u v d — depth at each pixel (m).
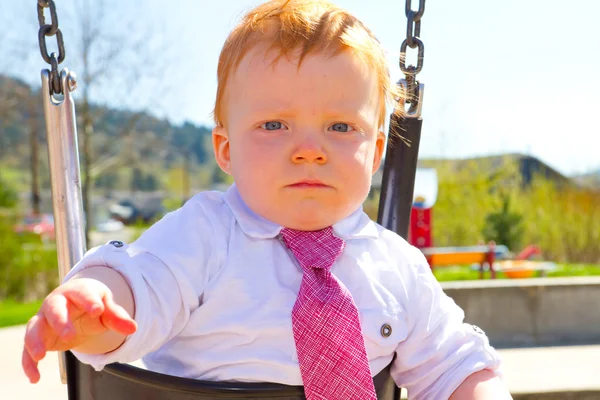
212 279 1.10
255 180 1.11
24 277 8.21
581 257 10.66
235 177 1.15
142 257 1.07
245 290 1.09
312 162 1.09
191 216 1.15
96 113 12.72
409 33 1.34
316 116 1.10
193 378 1.05
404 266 1.24
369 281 1.16
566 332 3.98
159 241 1.10
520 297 3.96
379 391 1.13
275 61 1.10
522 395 2.60
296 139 1.09
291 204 1.10
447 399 1.19
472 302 3.91
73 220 1.23
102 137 13.73
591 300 4.02
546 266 7.54
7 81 12.93
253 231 1.13
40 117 13.60
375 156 1.29
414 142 1.35
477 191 11.07
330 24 1.14
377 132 1.19
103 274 0.99
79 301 0.82
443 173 11.27
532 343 3.90
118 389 1.02
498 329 3.93
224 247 1.12
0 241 8.27
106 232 18.30
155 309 1.03
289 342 1.07
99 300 0.83
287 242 1.13
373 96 1.16
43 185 17.41
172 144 17.66
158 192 25.20
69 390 1.09
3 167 15.87
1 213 8.80
